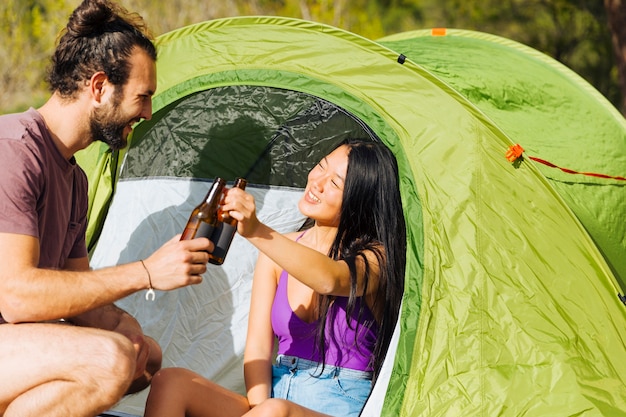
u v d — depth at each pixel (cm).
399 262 283
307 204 292
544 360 255
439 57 398
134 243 341
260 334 289
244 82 311
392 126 282
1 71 995
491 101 367
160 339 335
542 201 269
